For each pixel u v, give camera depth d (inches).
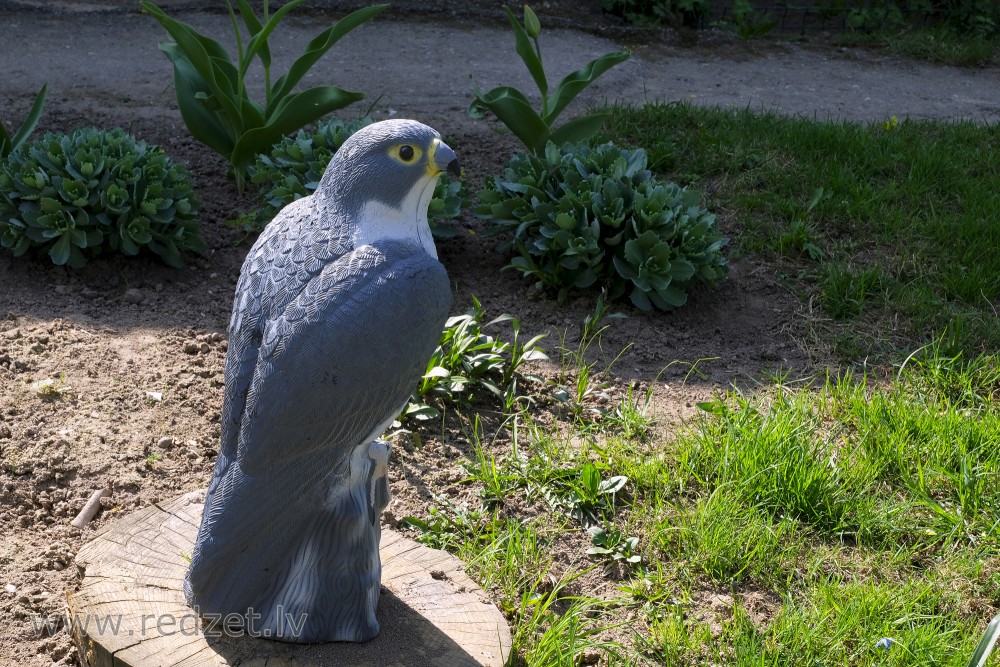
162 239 188.4
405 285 87.5
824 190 225.3
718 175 235.6
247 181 220.5
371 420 88.7
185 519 113.5
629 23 372.5
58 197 183.2
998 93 329.1
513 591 123.5
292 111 204.4
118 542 109.6
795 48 361.1
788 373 170.2
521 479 142.3
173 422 149.3
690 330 186.5
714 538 131.3
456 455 148.8
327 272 87.8
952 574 130.9
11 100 255.9
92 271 185.9
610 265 191.9
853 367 175.8
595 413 159.8
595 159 199.6
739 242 209.2
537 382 165.9
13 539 126.3
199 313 179.3
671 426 158.6
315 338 84.7
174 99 266.2
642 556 131.4
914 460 149.7
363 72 302.5
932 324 187.6
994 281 196.7
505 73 311.6
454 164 91.2
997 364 173.2
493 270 200.4
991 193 227.5
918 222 215.2
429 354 91.0
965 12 386.9
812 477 139.7
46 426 144.6
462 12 360.2
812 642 116.7
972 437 152.9
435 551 117.6
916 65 352.8
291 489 88.1
